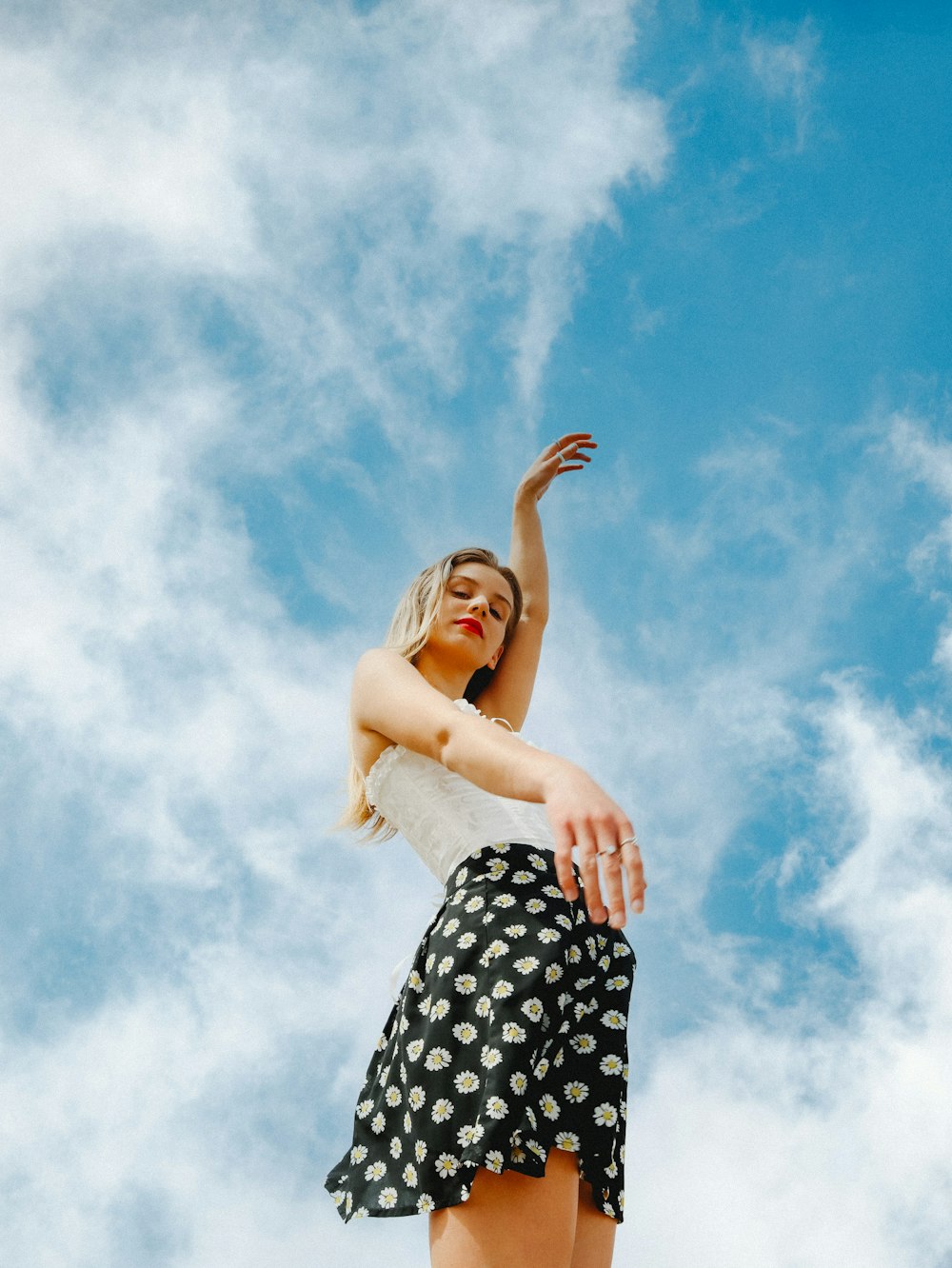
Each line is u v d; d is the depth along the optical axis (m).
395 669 2.40
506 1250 1.94
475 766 2.02
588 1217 2.17
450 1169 2.00
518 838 2.38
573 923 2.23
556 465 3.73
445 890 2.39
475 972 2.17
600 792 1.80
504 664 3.27
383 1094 2.26
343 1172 2.28
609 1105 2.12
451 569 3.01
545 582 3.49
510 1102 1.98
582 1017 2.18
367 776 2.55
